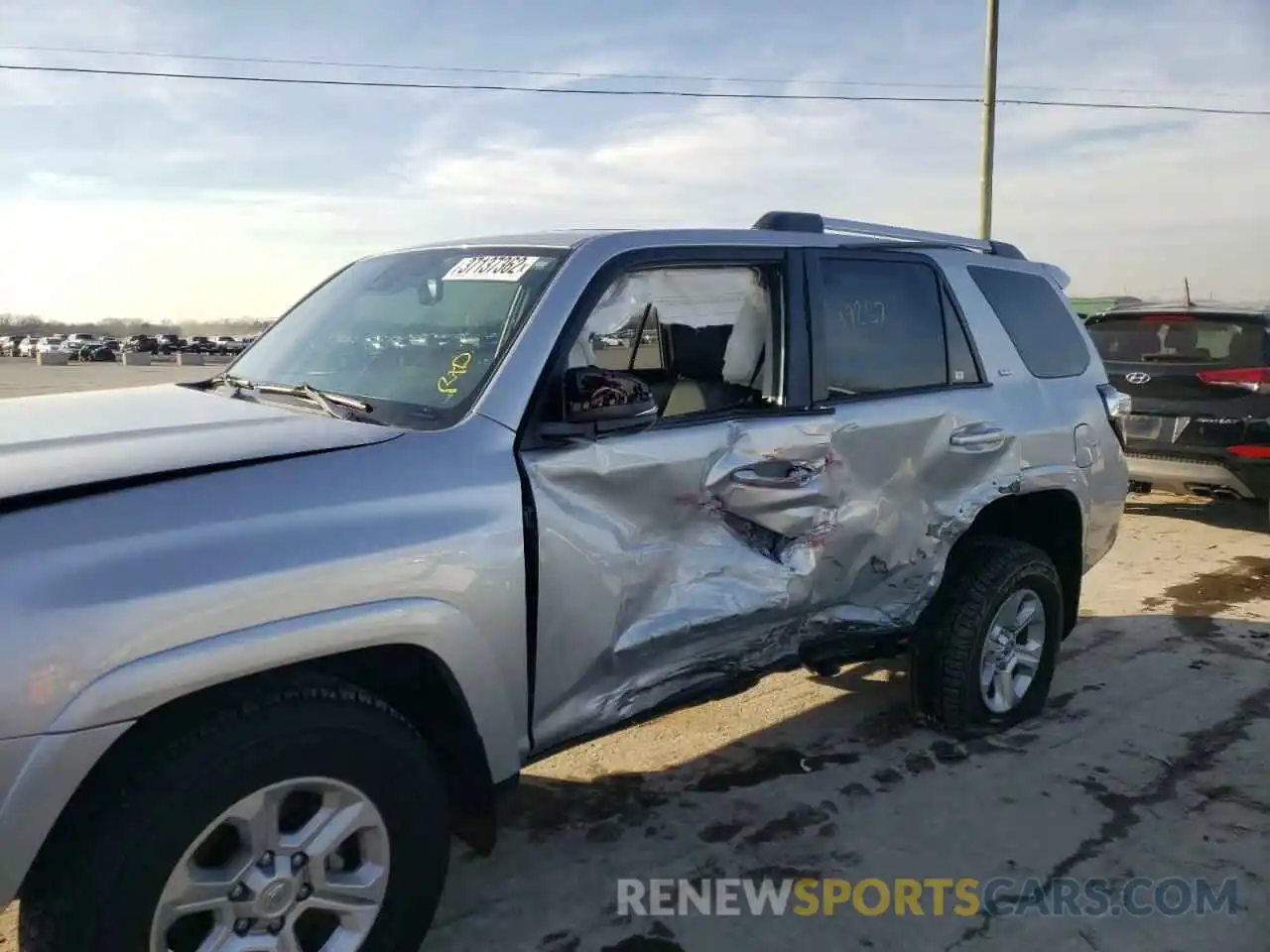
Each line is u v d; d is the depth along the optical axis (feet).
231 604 6.97
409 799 7.98
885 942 9.53
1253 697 15.49
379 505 7.91
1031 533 15.25
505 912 9.97
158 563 6.80
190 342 171.73
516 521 8.58
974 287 13.91
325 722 7.37
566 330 9.43
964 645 13.34
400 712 8.50
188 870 6.95
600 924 9.78
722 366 11.43
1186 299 30.17
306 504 7.61
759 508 10.53
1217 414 25.23
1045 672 14.66
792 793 12.40
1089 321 28.94
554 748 9.42
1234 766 13.16
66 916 6.55
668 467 9.72
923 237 14.14
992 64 57.93
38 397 10.82
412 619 7.85
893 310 12.65
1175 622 19.20
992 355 13.76
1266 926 9.80
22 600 6.29
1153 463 26.35
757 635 10.93
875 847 11.19
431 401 9.21
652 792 12.43
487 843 8.91
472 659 8.31
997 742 13.85
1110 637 18.33
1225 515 29.04
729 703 15.25
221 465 7.58
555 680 9.14
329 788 7.54
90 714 6.37
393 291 11.34
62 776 6.32
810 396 11.23
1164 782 12.69
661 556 9.82
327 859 7.73
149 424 8.77
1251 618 19.43
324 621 7.38
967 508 13.01
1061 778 12.78
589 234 10.64
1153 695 15.56
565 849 11.14
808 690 15.76
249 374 11.49
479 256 10.95
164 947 6.92
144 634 6.60
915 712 13.96
